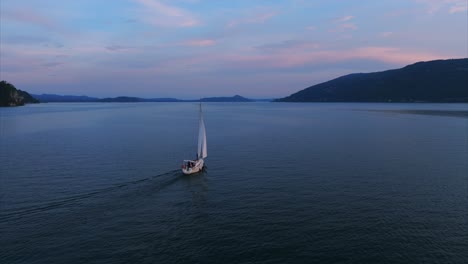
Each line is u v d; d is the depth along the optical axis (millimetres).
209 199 41312
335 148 75375
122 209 37906
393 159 63125
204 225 33625
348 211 36844
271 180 49125
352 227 32875
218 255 27859
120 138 93125
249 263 26672
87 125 131875
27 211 36750
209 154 69312
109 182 48188
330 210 37156
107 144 82188
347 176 50906
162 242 30094
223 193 43594
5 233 31562
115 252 28344
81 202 39875
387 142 84188
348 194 42500
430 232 31781
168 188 45844
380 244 29531
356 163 59719
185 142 85938
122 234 31609
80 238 30766
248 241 30203
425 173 52562
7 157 64938
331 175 51500
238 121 155000
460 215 35688
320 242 29938
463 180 48656
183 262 26797
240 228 32875
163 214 36500
